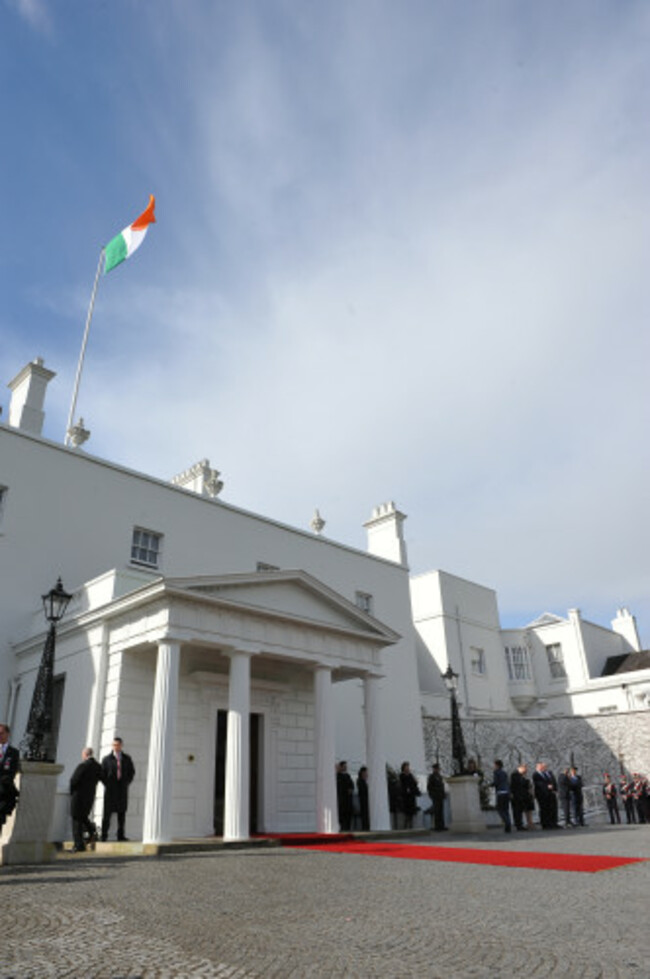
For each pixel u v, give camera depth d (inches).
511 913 241.8
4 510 731.4
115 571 642.2
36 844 405.7
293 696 765.9
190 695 663.8
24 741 639.8
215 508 948.6
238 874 351.6
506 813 712.4
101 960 181.8
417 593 1540.4
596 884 308.0
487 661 1551.4
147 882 319.6
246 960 181.9
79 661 638.5
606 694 1494.8
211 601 593.3
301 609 683.4
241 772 569.6
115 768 533.0
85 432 872.3
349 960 180.9
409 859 427.8
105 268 994.1
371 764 709.3
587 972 165.6
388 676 1099.3
